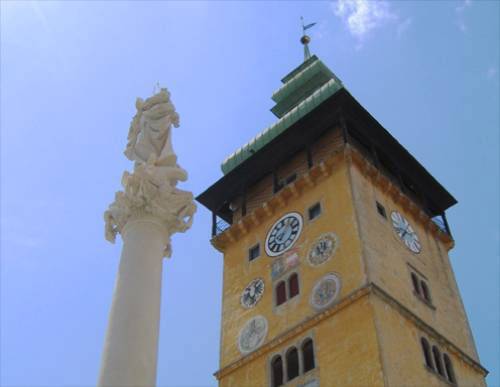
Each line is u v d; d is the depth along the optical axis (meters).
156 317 17.78
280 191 55.69
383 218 51.28
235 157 63.03
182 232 20.70
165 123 22.66
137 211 19.94
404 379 40.16
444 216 61.34
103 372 16.16
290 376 44.97
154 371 16.73
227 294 54.41
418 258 52.03
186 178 21.69
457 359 47.16
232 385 47.75
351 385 40.09
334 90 58.75
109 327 17.16
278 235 54.03
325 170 53.38
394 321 43.22
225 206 63.28
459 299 53.47
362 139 57.78
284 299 49.31
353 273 45.44
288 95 69.38
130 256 18.89
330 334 43.66
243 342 49.72
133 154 22.30
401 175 59.41
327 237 49.34
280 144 58.28
